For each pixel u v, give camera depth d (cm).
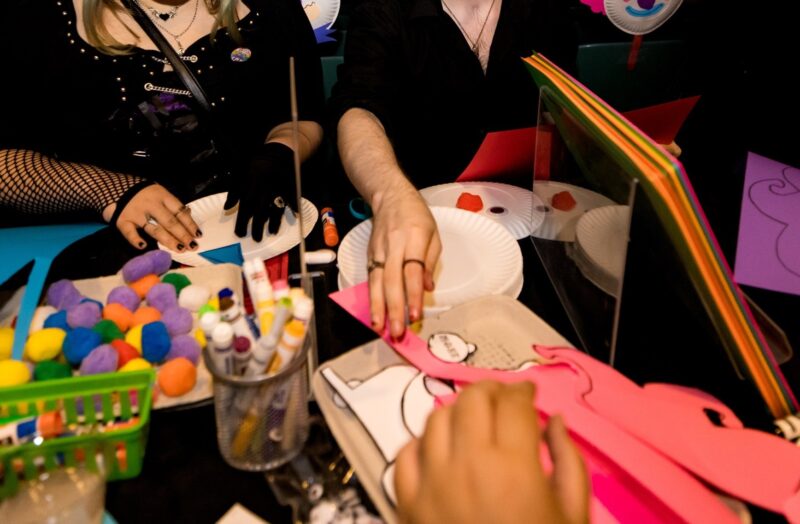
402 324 57
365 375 55
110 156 113
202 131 112
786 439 52
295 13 121
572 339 68
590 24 149
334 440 52
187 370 56
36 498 44
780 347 64
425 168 128
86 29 103
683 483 43
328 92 142
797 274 76
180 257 80
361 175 84
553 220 75
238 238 84
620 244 55
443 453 32
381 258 64
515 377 53
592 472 46
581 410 49
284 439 50
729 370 62
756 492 44
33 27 105
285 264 78
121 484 50
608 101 151
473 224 81
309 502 47
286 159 98
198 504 48
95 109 108
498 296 63
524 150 94
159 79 108
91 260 80
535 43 119
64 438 46
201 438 54
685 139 115
